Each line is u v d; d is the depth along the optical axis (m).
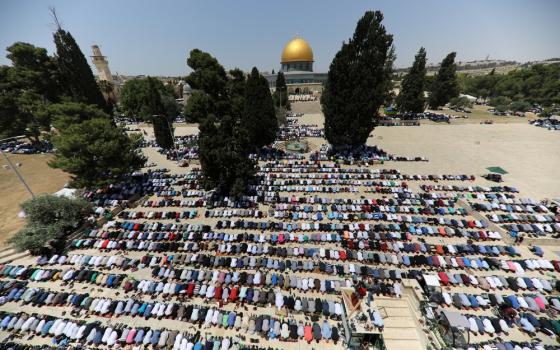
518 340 21.95
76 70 67.44
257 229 36.75
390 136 81.75
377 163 58.22
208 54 73.62
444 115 103.31
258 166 54.12
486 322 22.62
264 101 59.50
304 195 45.34
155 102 65.38
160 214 39.94
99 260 30.80
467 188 45.03
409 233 34.78
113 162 45.56
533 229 33.84
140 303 25.34
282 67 179.62
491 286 26.44
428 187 45.91
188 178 51.31
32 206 34.03
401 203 41.38
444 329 20.22
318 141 78.06
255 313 24.91
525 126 89.31
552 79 122.75
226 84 76.88
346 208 40.19
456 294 25.19
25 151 70.50
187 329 23.52
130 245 33.28
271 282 27.44
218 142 40.72
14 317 23.86
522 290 26.31
